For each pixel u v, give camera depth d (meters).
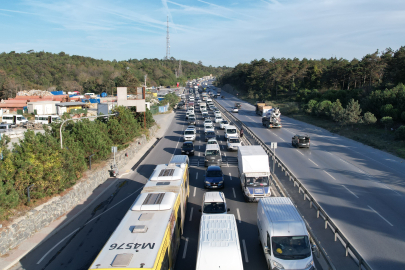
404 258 12.68
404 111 43.34
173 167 17.73
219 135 46.16
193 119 58.44
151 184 15.49
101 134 29.44
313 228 15.34
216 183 22.16
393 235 14.68
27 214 15.98
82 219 18.25
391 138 37.75
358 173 25.23
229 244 10.62
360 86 75.31
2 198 14.66
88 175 23.25
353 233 14.94
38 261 13.70
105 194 22.66
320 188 21.61
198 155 33.84
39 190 17.58
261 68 130.12
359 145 36.97
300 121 59.59
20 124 58.97
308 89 94.69
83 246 15.02
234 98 124.06
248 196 19.31
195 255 13.63
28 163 16.94
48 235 16.08
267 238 12.41
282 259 11.52
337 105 52.28
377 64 70.81
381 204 18.58
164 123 60.62
